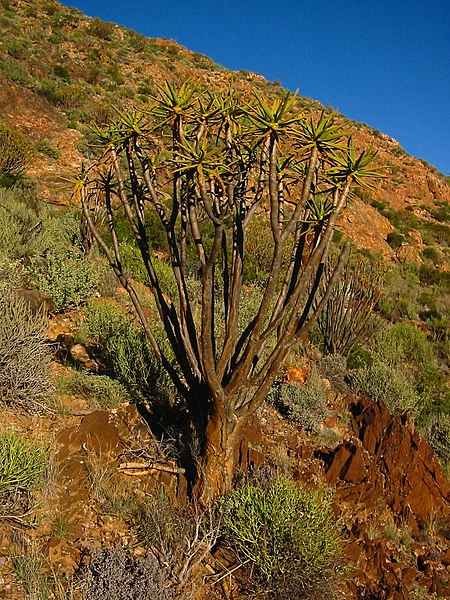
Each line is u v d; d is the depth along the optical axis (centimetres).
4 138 1308
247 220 379
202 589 325
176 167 352
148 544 343
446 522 497
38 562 304
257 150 384
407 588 379
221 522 356
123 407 489
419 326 1380
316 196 393
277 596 333
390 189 3797
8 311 479
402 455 525
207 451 380
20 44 2512
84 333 618
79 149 1738
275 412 602
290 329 370
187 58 4369
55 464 374
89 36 3512
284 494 366
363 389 732
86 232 896
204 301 349
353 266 1181
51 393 464
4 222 827
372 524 448
